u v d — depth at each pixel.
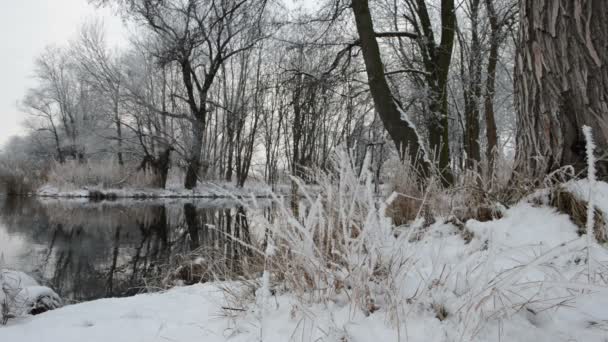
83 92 28.31
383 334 1.42
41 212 13.77
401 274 1.75
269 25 8.65
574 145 2.47
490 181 2.98
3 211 13.80
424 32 8.03
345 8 7.58
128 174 22.67
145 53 23.08
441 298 1.54
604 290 1.50
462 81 9.06
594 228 2.07
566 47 2.49
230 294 2.27
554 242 2.04
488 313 1.42
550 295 1.53
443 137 7.00
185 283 4.11
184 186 23.75
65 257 6.78
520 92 2.90
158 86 25.05
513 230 2.27
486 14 8.45
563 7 2.49
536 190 2.49
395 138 5.80
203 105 21.89
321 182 2.51
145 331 1.88
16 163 26.02
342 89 8.21
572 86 2.47
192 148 22.56
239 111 25.00
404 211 3.56
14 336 1.91
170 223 11.34
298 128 9.08
